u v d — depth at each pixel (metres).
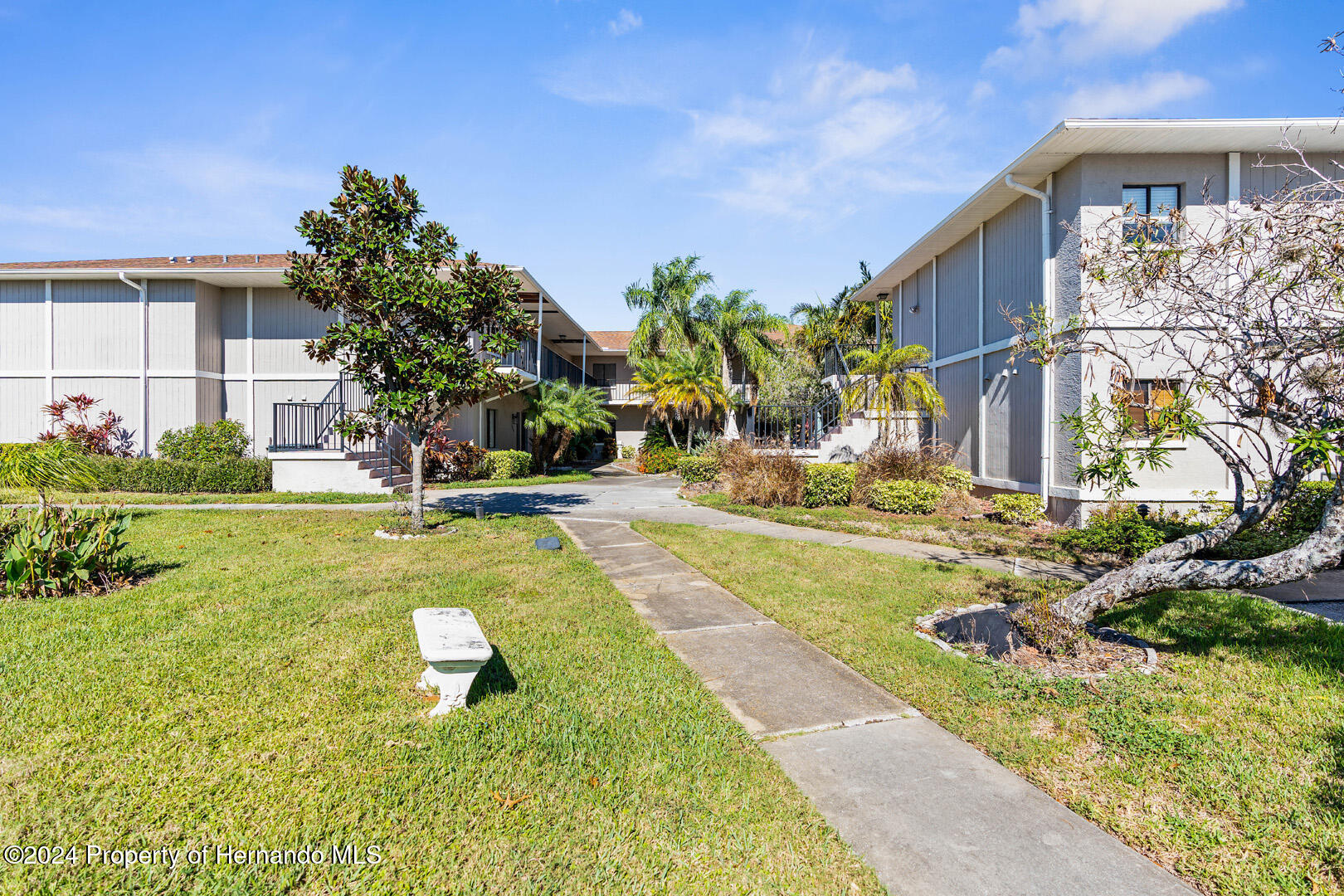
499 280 9.56
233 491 14.67
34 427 17.09
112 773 3.01
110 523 6.67
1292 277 4.89
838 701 4.12
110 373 17.00
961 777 3.24
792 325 27.50
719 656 4.90
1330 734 3.55
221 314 18.06
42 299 17.09
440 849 2.60
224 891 2.33
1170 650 5.03
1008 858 2.63
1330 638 5.18
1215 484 10.17
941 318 15.91
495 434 23.14
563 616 5.66
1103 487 9.99
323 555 7.92
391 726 3.54
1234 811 2.93
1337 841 2.69
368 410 9.71
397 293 8.84
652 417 28.66
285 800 2.87
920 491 12.23
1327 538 4.11
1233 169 10.12
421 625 4.06
